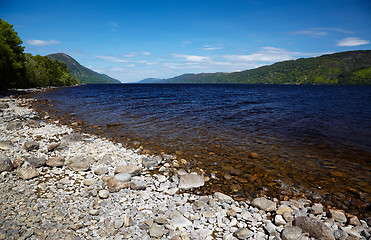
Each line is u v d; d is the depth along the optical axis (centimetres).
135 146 1398
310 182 938
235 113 2781
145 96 5806
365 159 1204
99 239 548
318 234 569
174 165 1077
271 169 1069
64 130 1747
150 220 621
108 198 749
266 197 812
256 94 7462
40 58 10712
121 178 862
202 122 2180
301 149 1368
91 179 866
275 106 3656
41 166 998
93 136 1603
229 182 927
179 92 8238
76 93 6694
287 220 654
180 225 619
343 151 1334
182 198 779
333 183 930
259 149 1366
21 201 702
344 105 3916
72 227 584
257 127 1967
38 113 2594
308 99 5369
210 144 1462
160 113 2734
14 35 5716
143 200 746
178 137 1630
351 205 771
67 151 1229
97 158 1134
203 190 855
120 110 2980
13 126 1691
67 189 801
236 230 602
